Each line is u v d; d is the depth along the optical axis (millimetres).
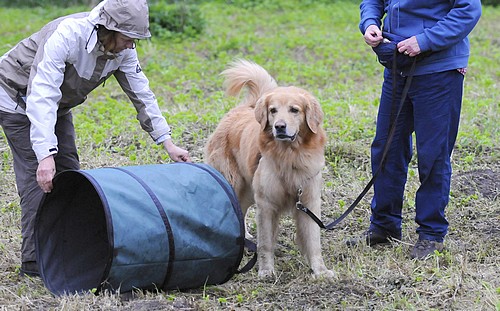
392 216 7730
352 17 24344
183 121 12141
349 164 10227
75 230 7113
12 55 6590
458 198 8891
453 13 6727
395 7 7086
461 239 7809
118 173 6332
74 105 6922
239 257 6715
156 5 21141
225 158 8047
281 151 7020
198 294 6645
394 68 7020
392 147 7465
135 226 6023
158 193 6270
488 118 11969
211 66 16781
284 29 22375
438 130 7078
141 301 6129
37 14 24750
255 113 7137
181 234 6270
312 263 7074
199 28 20672
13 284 6891
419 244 7355
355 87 15039
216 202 6555
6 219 8539
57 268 6809
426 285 6539
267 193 7172
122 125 11953
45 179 6281
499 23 23984
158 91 14602
